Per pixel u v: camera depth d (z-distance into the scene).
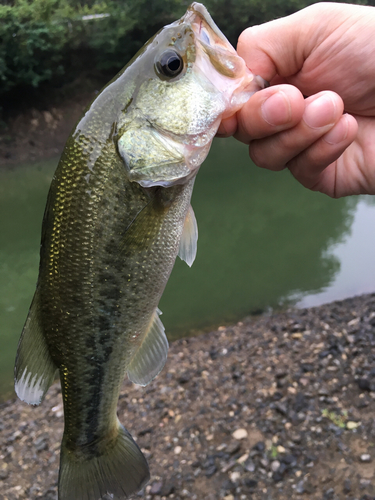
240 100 0.19
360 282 0.76
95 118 0.18
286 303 0.72
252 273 0.85
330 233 1.02
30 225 1.29
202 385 0.51
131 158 0.18
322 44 0.22
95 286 0.19
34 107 2.39
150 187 0.19
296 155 0.21
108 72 2.61
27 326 0.20
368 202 1.20
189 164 0.19
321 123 0.19
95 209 0.18
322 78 0.22
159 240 0.19
